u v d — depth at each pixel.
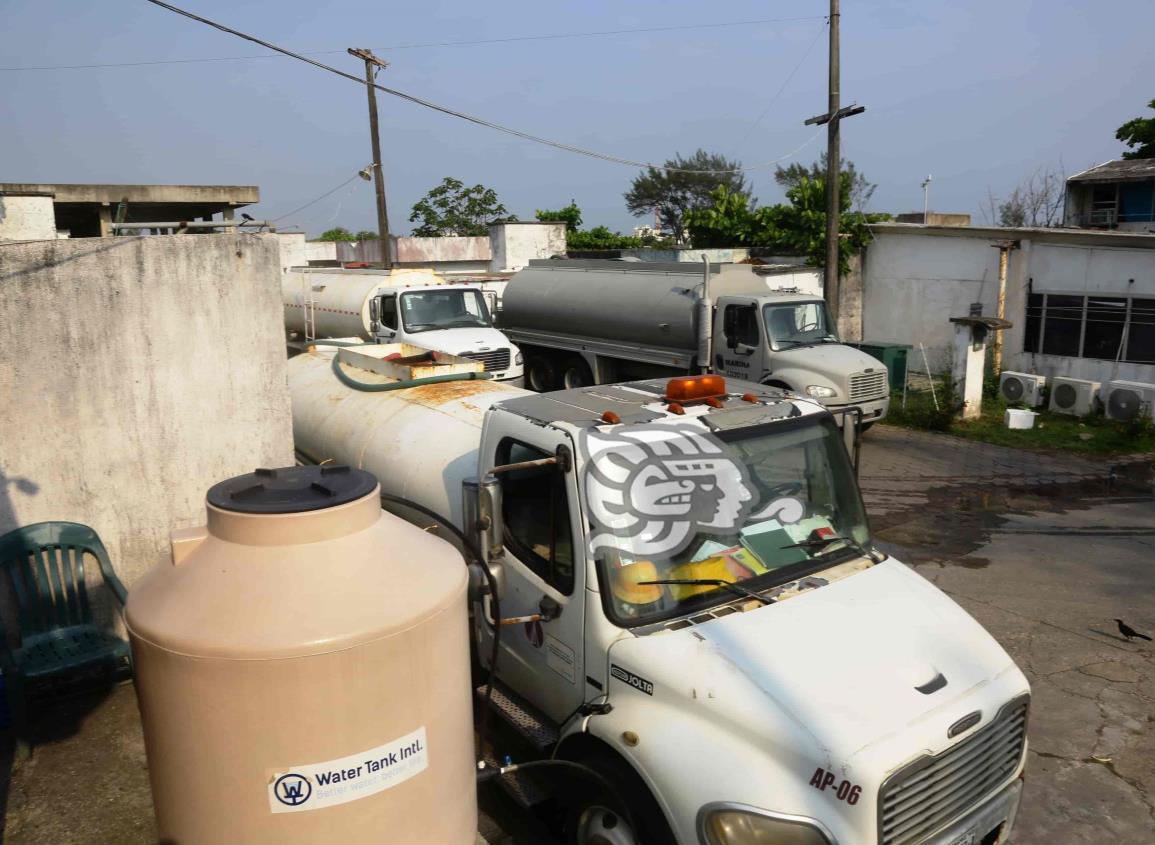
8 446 4.94
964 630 3.55
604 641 3.40
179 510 5.54
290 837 2.29
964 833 3.11
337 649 2.23
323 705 2.24
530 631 3.88
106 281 5.12
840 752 2.79
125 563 5.40
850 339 20.11
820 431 4.12
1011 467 12.20
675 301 14.25
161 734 2.32
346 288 16.62
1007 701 3.23
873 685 3.09
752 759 2.89
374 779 2.34
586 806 3.49
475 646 4.88
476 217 46.62
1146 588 7.59
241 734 2.23
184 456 5.51
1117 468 12.07
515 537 3.97
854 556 3.99
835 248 15.94
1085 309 15.90
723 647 3.22
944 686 3.15
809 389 12.70
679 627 3.38
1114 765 4.86
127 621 2.39
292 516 2.36
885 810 2.78
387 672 2.32
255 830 2.28
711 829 2.85
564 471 3.55
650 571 3.49
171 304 5.34
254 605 2.27
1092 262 15.68
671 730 3.08
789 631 3.34
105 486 5.27
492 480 3.52
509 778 3.79
